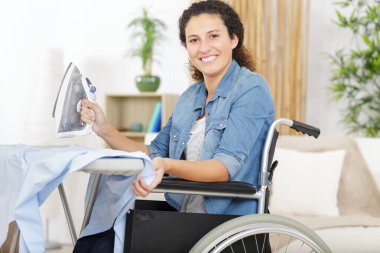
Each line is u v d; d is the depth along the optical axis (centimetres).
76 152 128
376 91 390
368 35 391
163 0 435
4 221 135
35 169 126
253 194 149
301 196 316
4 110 445
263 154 161
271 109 169
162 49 436
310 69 412
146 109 434
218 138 164
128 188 141
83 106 176
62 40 448
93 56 444
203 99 180
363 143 335
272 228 146
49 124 396
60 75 403
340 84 391
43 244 128
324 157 324
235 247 152
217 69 172
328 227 274
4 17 447
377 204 321
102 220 157
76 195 415
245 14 400
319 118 411
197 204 169
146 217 149
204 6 175
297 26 397
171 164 143
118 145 187
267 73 404
